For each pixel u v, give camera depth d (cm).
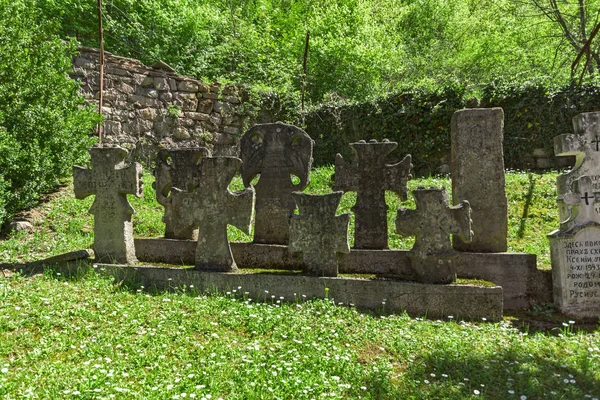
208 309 471
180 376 335
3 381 309
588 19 1655
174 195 623
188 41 1565
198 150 652
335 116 1227
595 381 353
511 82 1119
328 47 1686
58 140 780
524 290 538
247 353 379
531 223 737
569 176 518
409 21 2506
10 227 695
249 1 1902
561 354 402
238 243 610
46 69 809
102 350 369
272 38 1720
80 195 608
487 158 574
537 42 1841
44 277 545
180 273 557
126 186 589
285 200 623
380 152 606
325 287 521
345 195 853
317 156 1255
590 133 514
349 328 445
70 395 301
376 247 595
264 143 636
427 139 1127
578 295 506
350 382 342
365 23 1908
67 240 687
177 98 1206
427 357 388
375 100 1188
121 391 304
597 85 1020
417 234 519
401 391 330
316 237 541
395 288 507
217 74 1530
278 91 1330
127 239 597
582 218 510
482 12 2194
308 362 365
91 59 1070
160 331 413
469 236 512
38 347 372
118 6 1571
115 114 1095
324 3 2100
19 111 744
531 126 1059
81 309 446
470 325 471
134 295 508
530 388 337
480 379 352
